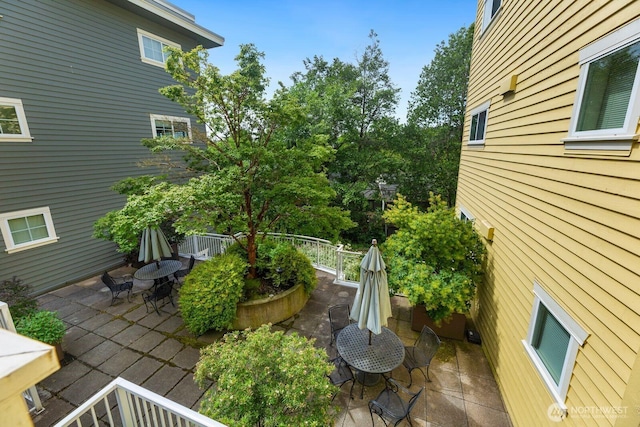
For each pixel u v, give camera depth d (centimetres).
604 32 277
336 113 1527
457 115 1714
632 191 239
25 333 493
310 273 713
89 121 856
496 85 588
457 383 487
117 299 746
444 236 596
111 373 499
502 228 522
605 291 261
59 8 767
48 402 442
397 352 469
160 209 497
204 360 356
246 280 679
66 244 836
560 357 327
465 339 600
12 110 711
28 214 755
